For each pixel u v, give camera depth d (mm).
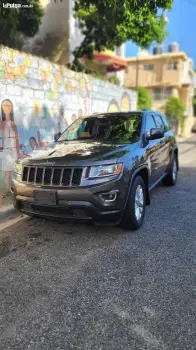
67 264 3539
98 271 3367
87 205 3695
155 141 5680
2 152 6250
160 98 31922
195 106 41812
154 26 10844
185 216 5141
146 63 32438
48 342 2342
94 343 2324
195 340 2342
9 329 2492
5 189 6398
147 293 2949
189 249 3877
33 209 4129
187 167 10359
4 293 2998
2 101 6176
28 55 6840
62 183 3795
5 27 9859
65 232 4473
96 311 2697
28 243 4141
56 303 2824
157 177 5844
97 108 10570
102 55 18078
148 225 4707
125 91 13180
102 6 8703
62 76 8250
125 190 3938
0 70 6066
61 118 8312
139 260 3594
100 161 3822
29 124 7023
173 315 2627
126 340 2350
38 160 4121
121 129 5254
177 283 3111
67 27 15484
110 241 4129
